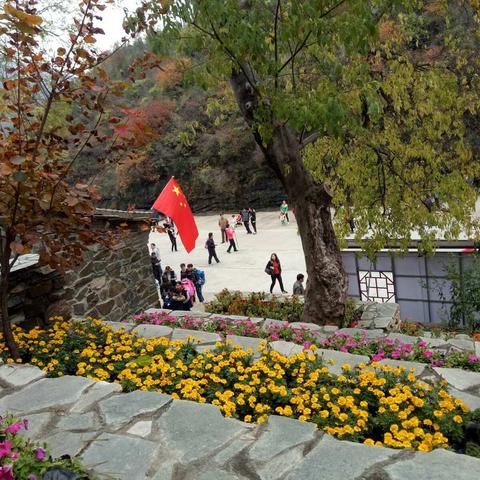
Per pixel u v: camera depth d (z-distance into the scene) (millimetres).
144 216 9492
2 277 4445
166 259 20609
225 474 2391
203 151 34094
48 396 3279
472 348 5996
